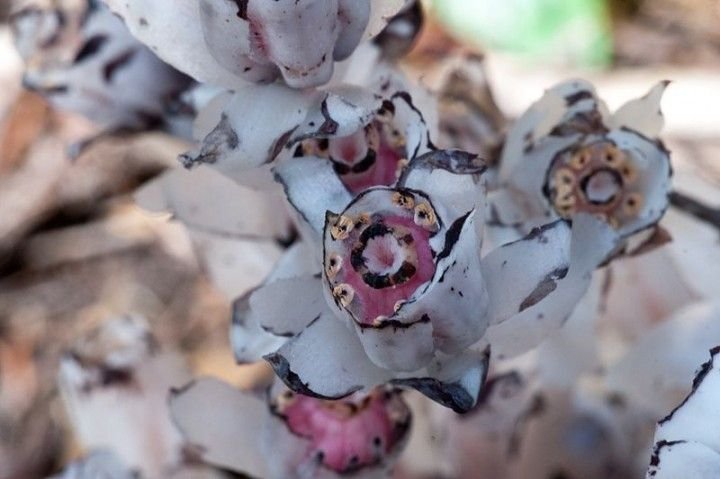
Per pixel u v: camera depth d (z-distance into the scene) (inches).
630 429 9.4
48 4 9.7
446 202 7.3
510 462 9.7
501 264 7.4
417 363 7.2
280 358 7.2
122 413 10.0
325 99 7.5
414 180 7.3
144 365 10.0
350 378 7.3
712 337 9.1
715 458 7.2
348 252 7.2
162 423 10.0
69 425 14.4
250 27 7.4
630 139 8.4
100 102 9.7
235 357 8.2
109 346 10.1
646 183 8.4
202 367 14.6
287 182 7.5
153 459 10.1
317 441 8.3
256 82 7.7
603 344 9.9
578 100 8.5
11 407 14.7
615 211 8.4
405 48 8.8
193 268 15.6
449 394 7.2
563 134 8.4
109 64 9.6
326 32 7.5
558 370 9.4
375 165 7.7
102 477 10.0
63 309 15.5
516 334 7.7
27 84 9.7
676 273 9.6
